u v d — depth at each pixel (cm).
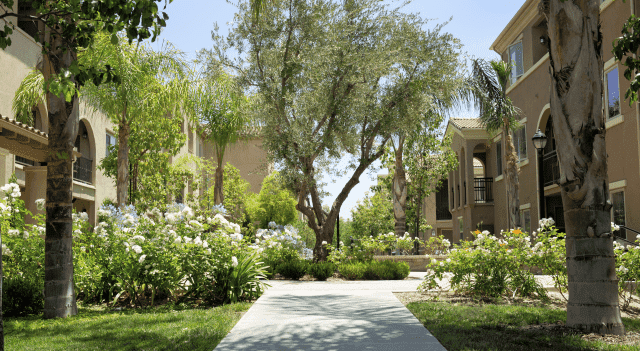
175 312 795
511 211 1988
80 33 593
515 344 540
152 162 2077
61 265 761
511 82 2378
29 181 1398
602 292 604
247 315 742
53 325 678
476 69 2011
